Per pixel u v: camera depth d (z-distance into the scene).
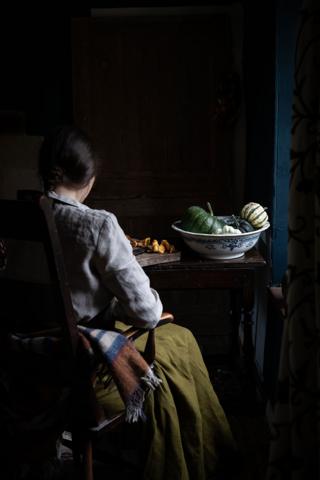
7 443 2.16
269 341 3.09
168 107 3.69
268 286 2.94
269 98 2.93
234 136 3.78
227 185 3.75
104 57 3.63
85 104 3.67
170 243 3.14
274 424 1.79
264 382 3.19
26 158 3.59
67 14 3.66
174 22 3.62
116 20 3.61
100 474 2.60
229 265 2.81
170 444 2.28
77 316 1.98
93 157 2.03
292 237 1.67
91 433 2.01
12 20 3.63
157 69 3.65
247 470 2.60
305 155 1.62
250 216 2.90
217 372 3.38
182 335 2.48
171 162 3.74
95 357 1.92
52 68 3.71
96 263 1.92
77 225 1.89
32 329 2.02
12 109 3.73
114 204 3.78
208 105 3.68
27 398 2.09
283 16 2.72
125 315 2.02
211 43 3.63
